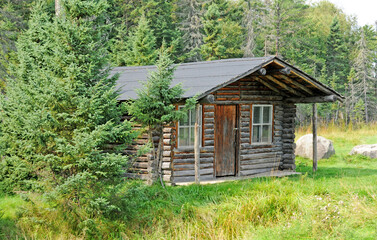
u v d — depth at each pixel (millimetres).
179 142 13352
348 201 10383
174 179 13219
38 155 8328
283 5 43500
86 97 8461
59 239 8141
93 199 8617
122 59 29172
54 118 8602
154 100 11109
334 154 19594
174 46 35719
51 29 8992
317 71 51844
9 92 11289
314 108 15797
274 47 43281
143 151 9656
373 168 16844
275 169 15766
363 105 42938
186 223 9141
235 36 43062
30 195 9227
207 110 13867
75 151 8203
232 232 8531
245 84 14695
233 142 14648
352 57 52906
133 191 9195
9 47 19953
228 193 11234
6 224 8812
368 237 7820
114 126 9305
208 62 15641
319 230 7980
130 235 8664
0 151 10844
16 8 27969
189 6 40656
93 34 9430
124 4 36000
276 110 15758
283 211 9844
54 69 8898
